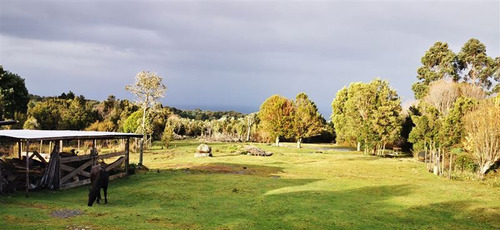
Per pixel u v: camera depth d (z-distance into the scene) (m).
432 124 41.22
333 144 75.62
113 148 48.00
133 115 62.97
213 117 133.50
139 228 13.01
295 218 15.34
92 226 13.05
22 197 18.23
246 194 20.41
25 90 60.41
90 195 16.81
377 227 14.70
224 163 36.25
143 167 30.22
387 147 63.25
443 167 32.72
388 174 32.16
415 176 31.14
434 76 74.12
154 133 70.94
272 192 21.19
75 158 22.19
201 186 22.48
